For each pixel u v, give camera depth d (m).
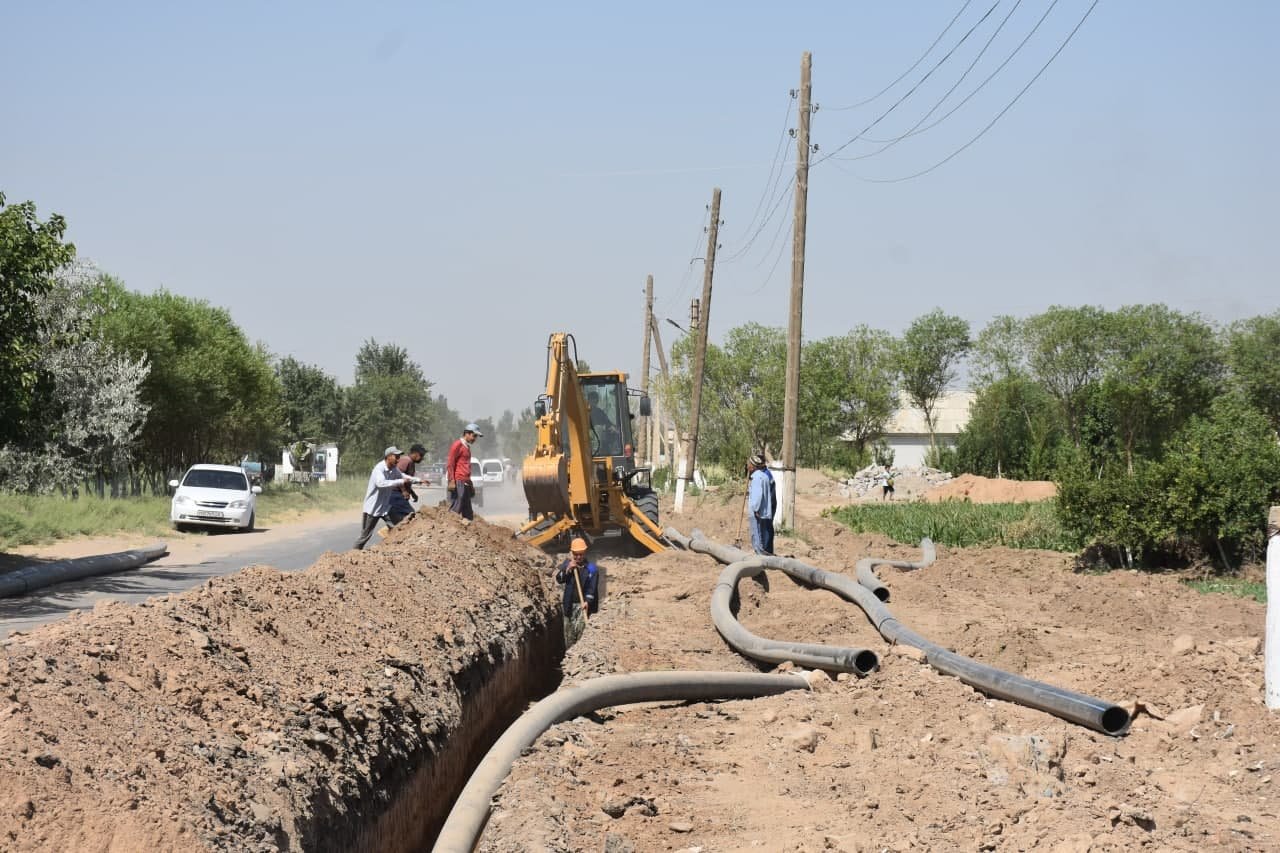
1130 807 6.20
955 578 16.66
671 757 7.57
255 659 7.13
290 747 6.00
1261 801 6.63
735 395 58.22
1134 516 17.97
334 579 10.05
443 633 10.09
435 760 7.98
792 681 10.15
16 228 17.12
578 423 19.33
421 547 13.59
